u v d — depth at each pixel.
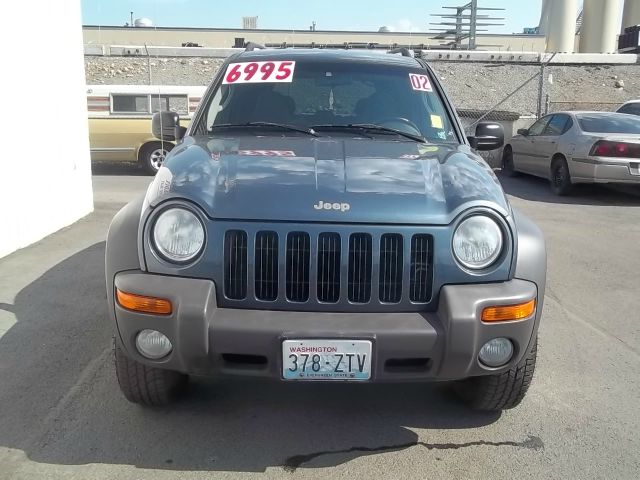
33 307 4.88
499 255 2.84
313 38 37.47
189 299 2.67
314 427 3.27
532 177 13.69
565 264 6.61
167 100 13.75
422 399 3.58
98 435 3.14
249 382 3.74
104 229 7.60
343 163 3.14
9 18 6.29
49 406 3.41
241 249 2.75
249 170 3.02
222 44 36.81
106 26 35.72
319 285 2.76
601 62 24.33
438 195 2.91
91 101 13.42
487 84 22.20
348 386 3.72
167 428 3.21
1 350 4.11
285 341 2.62
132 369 3.12
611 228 8.45
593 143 10.30
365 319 2.72
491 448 3.11
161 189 2.88
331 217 2.74
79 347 4.17
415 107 4.04
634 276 6.20
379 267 2.77
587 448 3.12
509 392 3.19
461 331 2.68
